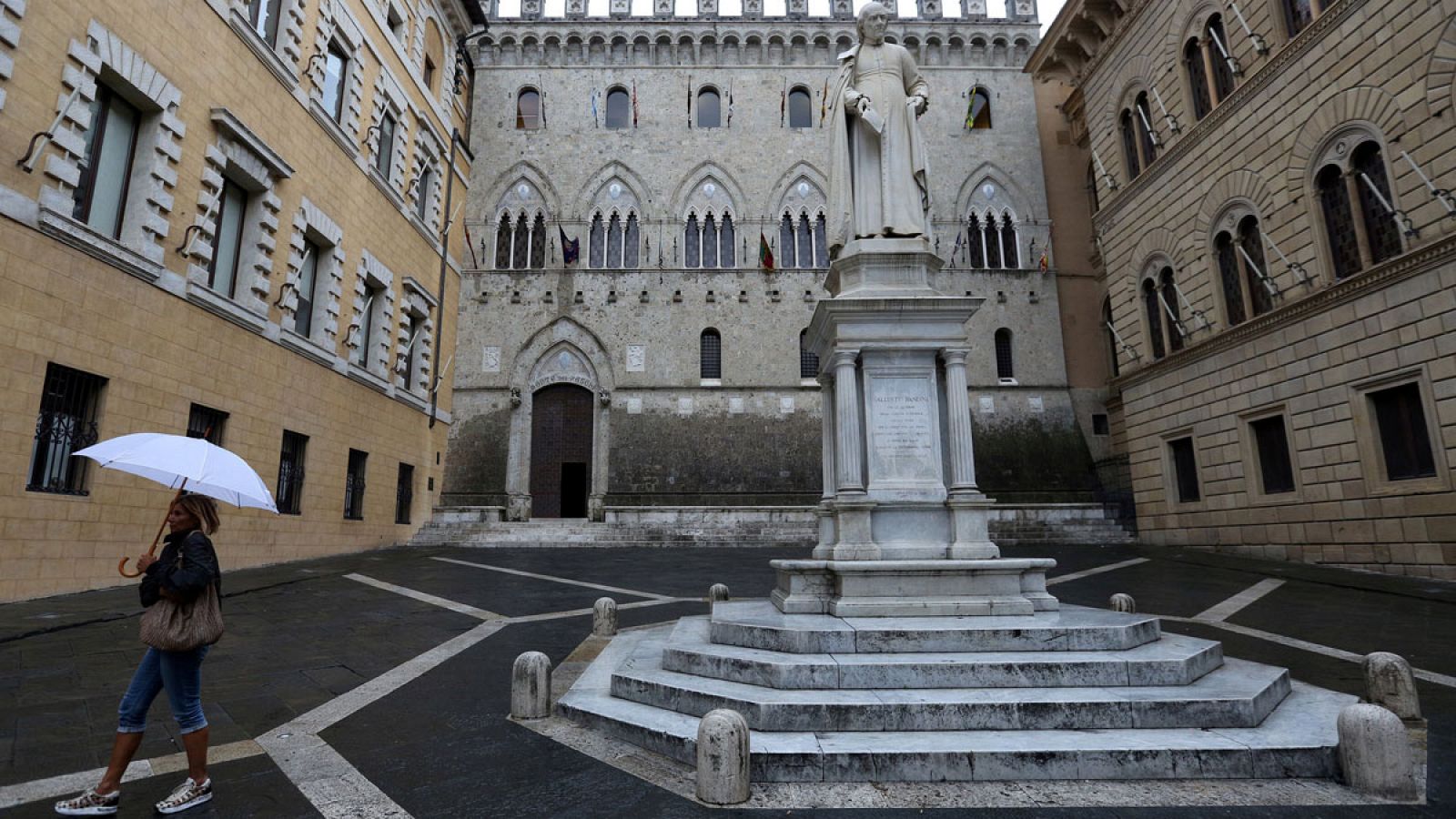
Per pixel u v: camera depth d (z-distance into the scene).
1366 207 16.52
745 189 35.00
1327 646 9.13
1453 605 11.84
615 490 30.89
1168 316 23.38
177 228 14.46
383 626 10.46
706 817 4.29
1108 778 4.84
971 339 34.00
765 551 23.09
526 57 36.28
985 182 35.94
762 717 5.36
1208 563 18.25
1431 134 14.75
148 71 13.58
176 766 5.10
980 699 5.45
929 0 37.31
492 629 10.42
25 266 11.16
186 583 4.29
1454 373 14.34
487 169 34.78
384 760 5.27
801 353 33.53
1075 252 35.41
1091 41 27.55
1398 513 15.46
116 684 7.02
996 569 7.47
